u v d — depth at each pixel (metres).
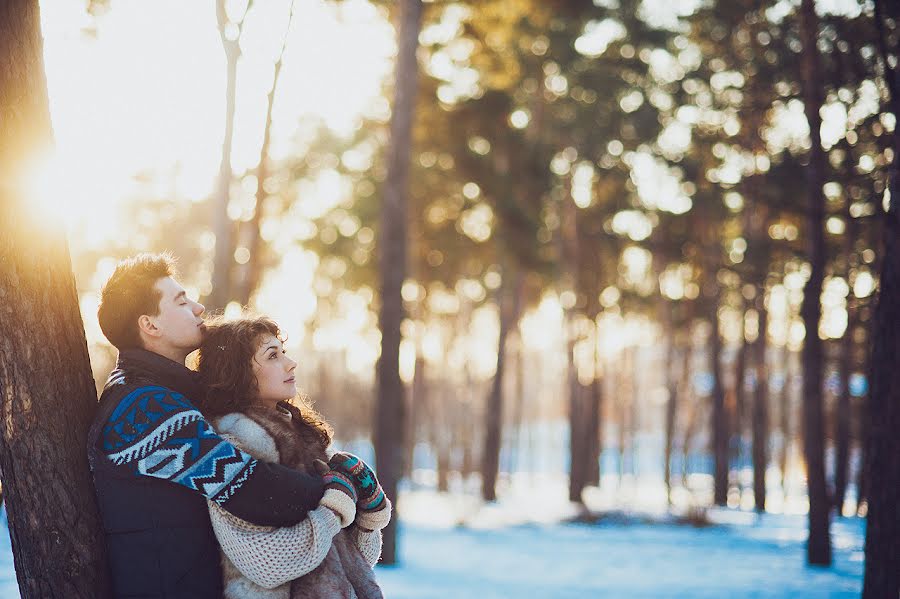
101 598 2.56
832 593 12.27
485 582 13.16
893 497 6.38
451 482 47.19
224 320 2.72
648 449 77.00
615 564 16.45
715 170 31.12
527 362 68.19
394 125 15.42
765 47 17.94
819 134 15.19
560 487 49.75
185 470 2.37
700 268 35.00
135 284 2.61
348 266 34.19
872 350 6.55
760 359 32.75
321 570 2.52
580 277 35.22
